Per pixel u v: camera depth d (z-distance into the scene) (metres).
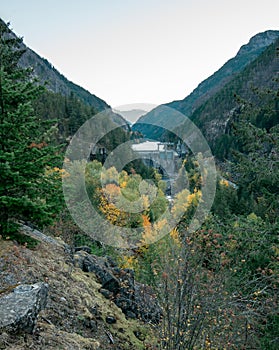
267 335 6.31
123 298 5.68
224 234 7.16
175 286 4.26
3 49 8.81
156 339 4.77
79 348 3.40
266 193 8.30
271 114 9.27
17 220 5.18
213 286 4.57
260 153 8.74
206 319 4.38
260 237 7.59
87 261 6.16
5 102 4.58
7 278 4.00
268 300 5.16
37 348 3.02
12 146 4.52
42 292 3.50
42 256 5.29
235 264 5.92
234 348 4.73
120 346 4.25
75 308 4.37
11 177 4.27
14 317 3.01
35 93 4.74
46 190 4.93
